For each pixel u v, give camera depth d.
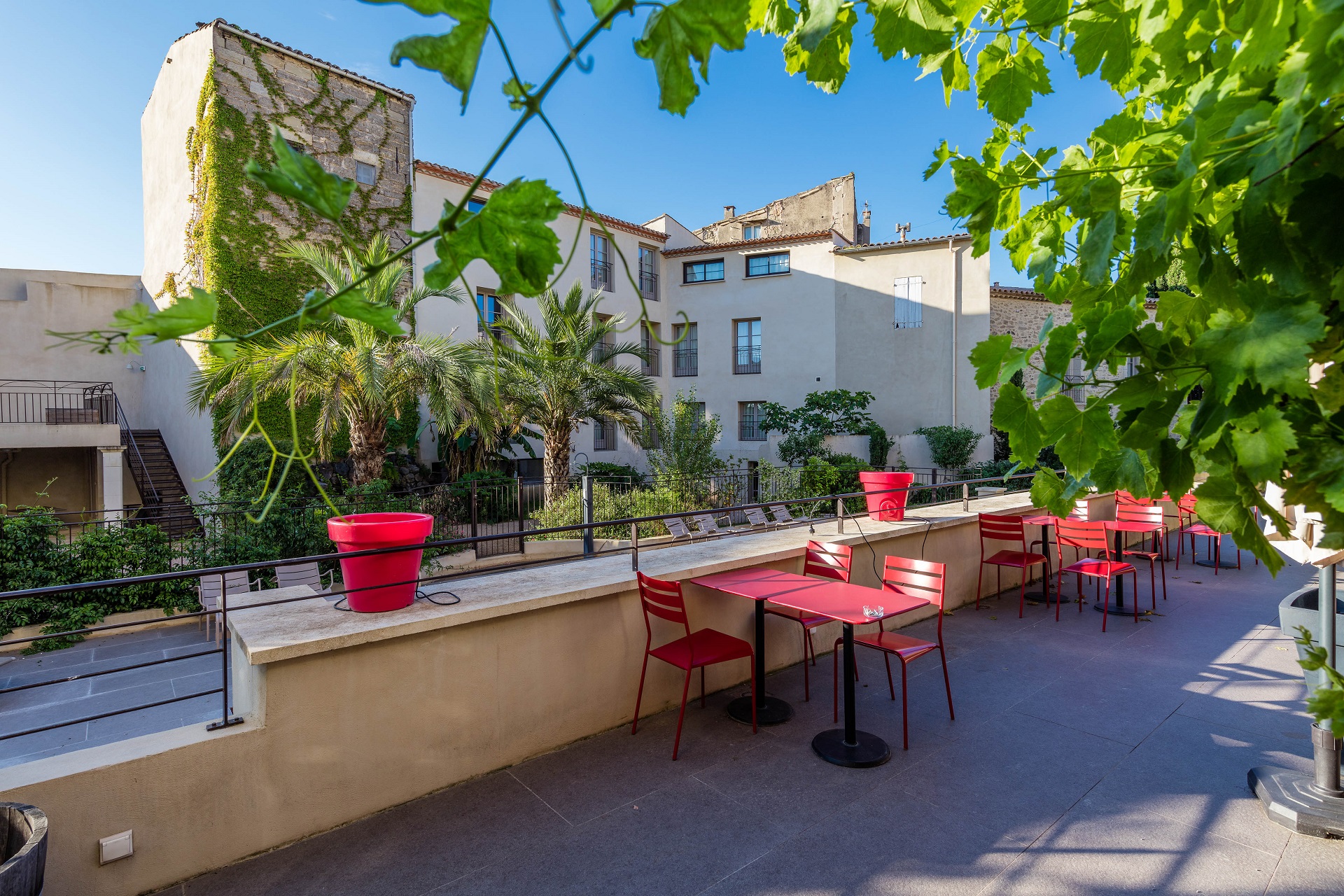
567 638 4.16
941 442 17.48
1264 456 0.83
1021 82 1.31
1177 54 1.11
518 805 3.52
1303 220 0.80
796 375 20.00
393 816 3.41
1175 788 3.64
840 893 2.89
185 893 2.86
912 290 18.84
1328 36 0.70
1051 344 0.94
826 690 5.06
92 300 16.36
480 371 11.08
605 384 12.89
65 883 2.66
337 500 10.01
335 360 10.07
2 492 15.13
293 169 0.55
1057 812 3.45
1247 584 8.16
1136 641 6.07
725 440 20.64
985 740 4.20
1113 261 1.08
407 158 15.35
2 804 2.20
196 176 13.41
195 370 13.02
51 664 6.68
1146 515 7.81
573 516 11.42
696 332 21.27
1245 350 0.77
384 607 3.58
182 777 2.92
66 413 13.00
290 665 3.18
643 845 3.21
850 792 3.64
